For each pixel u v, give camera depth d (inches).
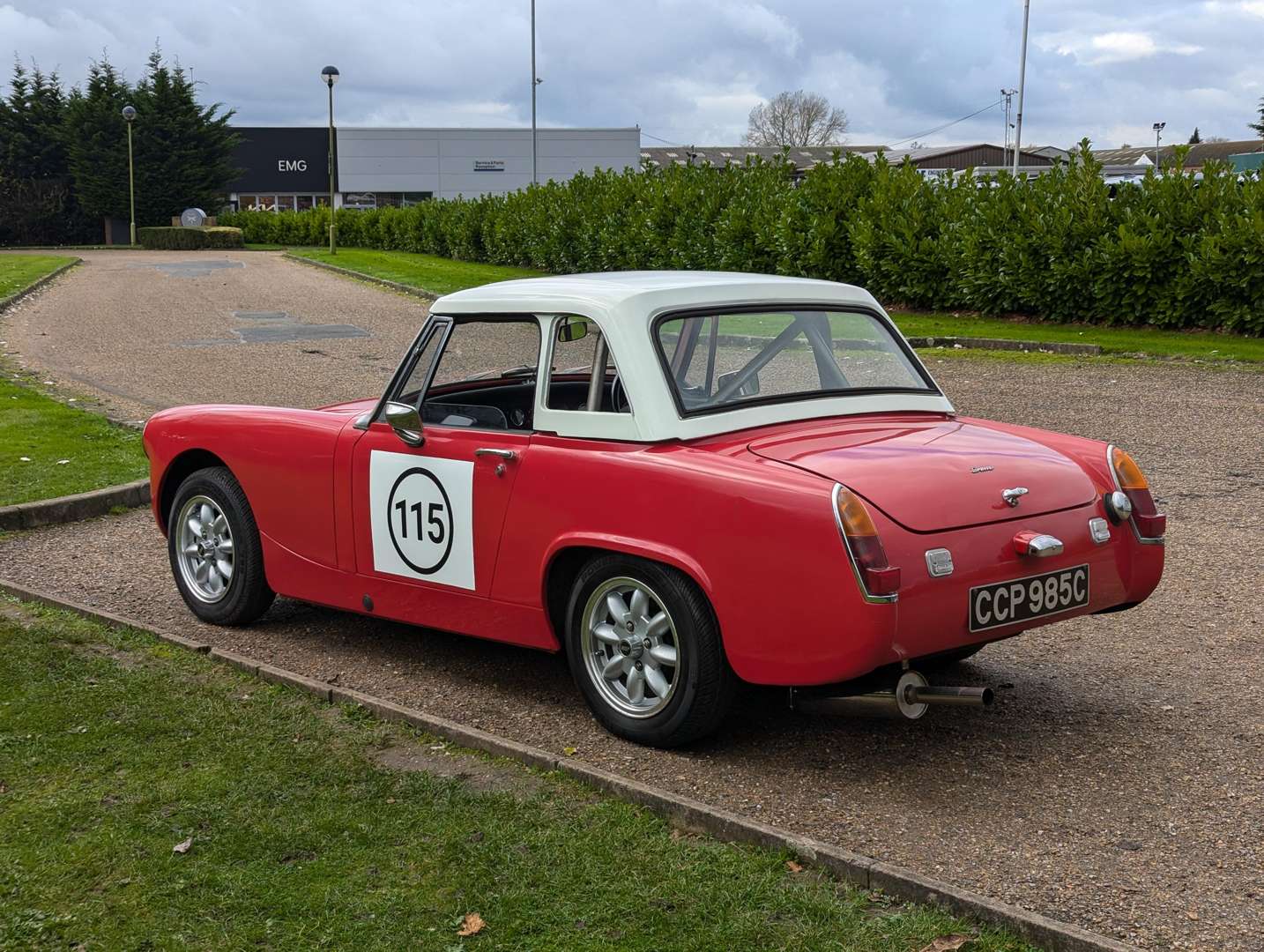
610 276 197.2
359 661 215.8
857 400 188.5
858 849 143.6
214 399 511.5
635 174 1091.3
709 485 159.5
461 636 230.4
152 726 180.1
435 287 1065.5
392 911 130.3
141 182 2628.0
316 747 173.2
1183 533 289.6
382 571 205.3
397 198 3078.2
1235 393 481.4
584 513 173.0
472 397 195.6
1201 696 192.2
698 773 166.2
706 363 177.3
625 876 136.0
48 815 152.5
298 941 125.2
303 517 217.3
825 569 149.6
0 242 2600.9
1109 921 126.6
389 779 161.9
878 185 812.0
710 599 160.1
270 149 3024.1
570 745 177.2
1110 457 179.2
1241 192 657.6
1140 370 548.7
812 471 157.8
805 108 4473.4
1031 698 193.0
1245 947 121.6
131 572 272.4
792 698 165.2
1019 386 511.5
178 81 2652.6
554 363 182.1
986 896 131.8
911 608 150.3
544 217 1184.2
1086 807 154.3
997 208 737.0
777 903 129.9
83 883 136.7
